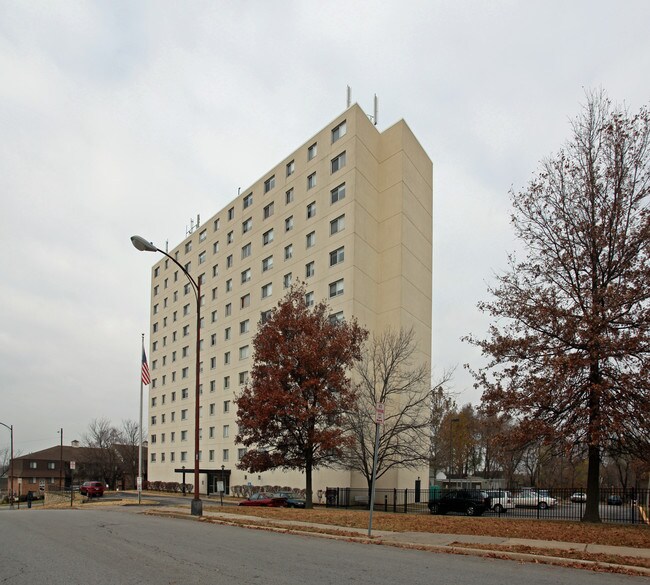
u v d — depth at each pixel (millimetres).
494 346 18062
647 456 16484
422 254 46562
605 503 28734
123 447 89000
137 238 20656
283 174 50594
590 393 16219
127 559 9992
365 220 43000
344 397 27703
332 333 27984
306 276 45500
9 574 8562
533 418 17078
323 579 8156
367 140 44594
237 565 9344
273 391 26109
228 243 59125
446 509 27641
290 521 17062
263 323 29266
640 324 15969
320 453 28375
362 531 14234
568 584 8047
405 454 30297
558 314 16812
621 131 17578
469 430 60781
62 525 17188
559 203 18594
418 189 46969
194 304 64938
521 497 33344
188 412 63219
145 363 37906
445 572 8883
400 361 31875
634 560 9781
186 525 17109
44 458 95562
